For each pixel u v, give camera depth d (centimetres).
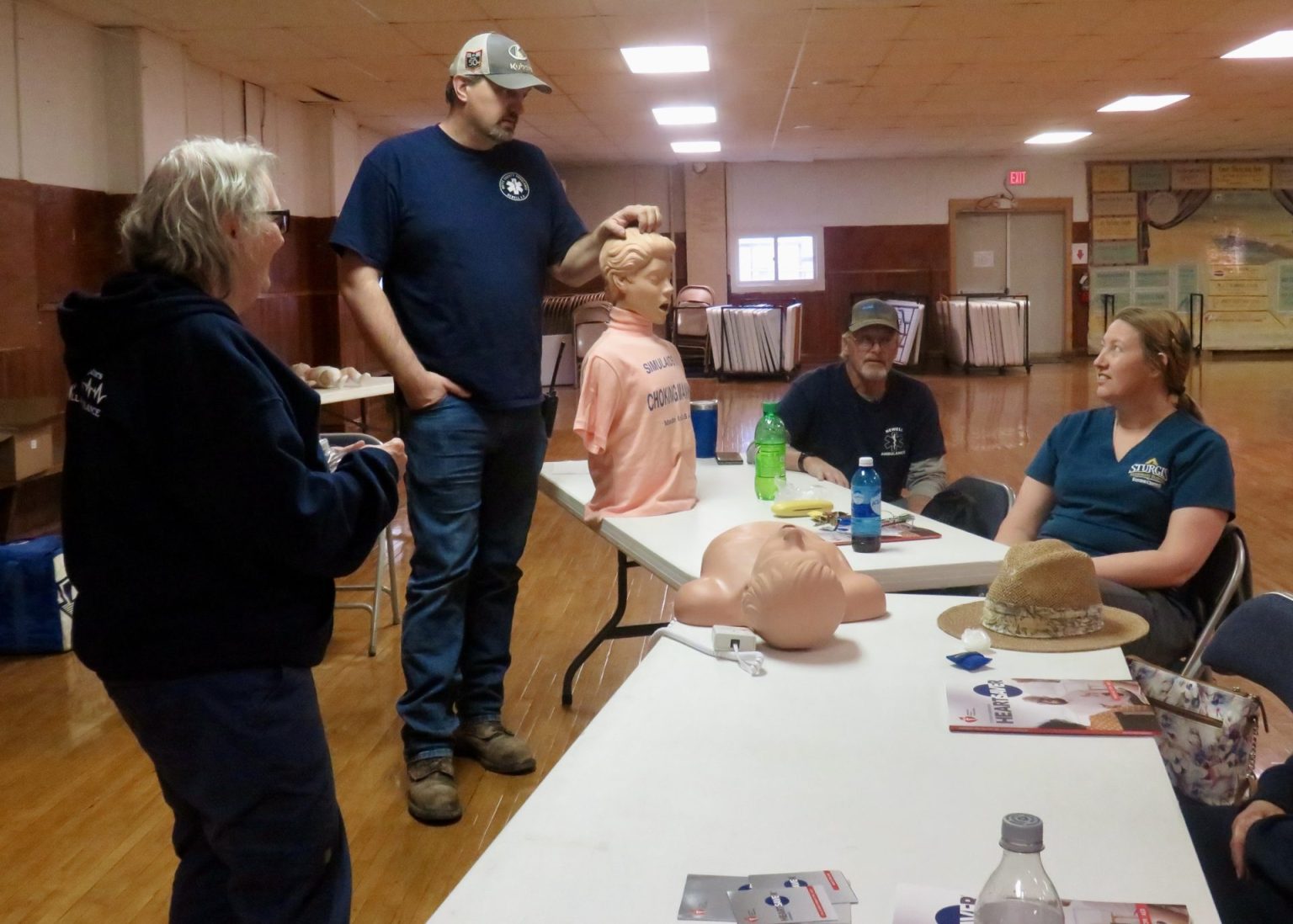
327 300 1146
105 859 286
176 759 165
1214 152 1698
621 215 321
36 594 452
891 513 310
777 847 130
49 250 712
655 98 1105
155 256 166
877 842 131
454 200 303
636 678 186
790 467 383
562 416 1169
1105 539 296
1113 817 137
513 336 311
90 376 163
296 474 162
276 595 167
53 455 605
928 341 1711
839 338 1750
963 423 1076
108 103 787
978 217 1753
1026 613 206
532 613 502
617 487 316
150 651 162
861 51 907
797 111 1213
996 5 769
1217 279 1766
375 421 1083
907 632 212
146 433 159
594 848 130
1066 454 315
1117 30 856
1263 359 1727
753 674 188
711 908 117
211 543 163
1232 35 883
